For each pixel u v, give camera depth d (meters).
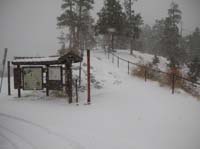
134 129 9.45
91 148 7.70
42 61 14.55
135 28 36.69
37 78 14.96
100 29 34.66
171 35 43.03
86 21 40.22
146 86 17.84
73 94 15.45
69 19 36.75
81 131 9.19
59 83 14.48
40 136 8.70
